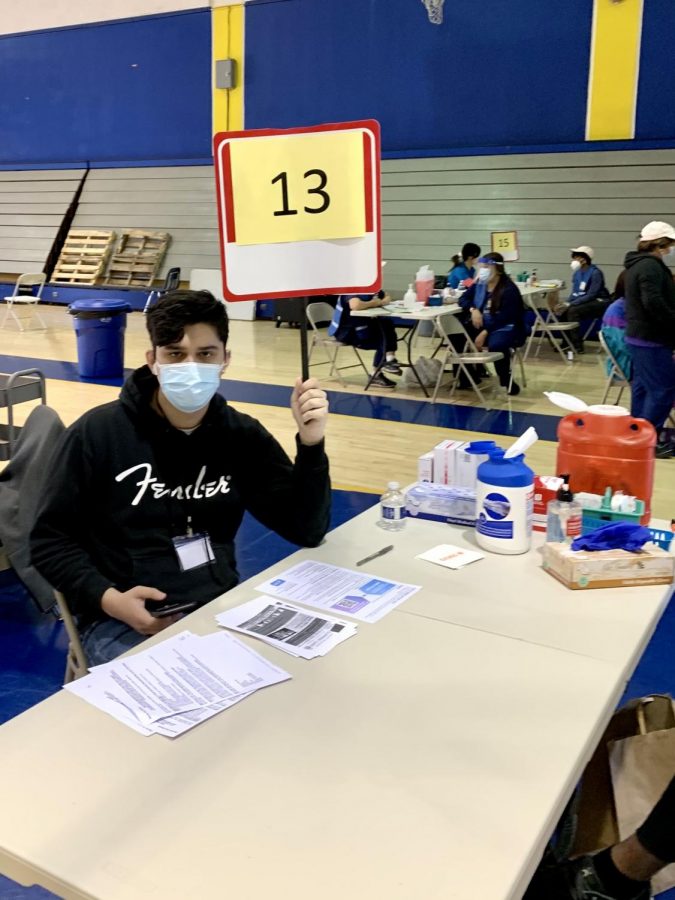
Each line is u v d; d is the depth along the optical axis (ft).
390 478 17.53
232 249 6.08
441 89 38.75
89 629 7.04
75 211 48.98
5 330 38.40
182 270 45.55
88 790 3.90
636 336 18.56
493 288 24.91
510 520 6.75
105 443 6.81
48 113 49.65
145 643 5.35
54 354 32.30
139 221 46.85
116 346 28.19
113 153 48.26
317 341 27.71
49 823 3.68
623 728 5.69
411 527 7.59
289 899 3.24
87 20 46.98
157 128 46.50
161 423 6.84
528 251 37.04
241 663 5.06
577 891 4.62
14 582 12.96
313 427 6.89
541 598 5.98
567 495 6.85
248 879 3.34
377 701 4.64
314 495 7.00
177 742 4.28
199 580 6.97
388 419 22.61
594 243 35.78
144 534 6.89
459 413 23.30
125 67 46.57
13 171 51.01
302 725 4.41
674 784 4.46
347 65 40.68
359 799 3.82
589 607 5.83
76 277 47.65
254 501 7.45
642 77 34.53
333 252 6.18
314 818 3.70
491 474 6.77
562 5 35.55
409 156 39.45
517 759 4.11
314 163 6.04
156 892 3.28
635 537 6.35
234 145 5.97
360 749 4.20
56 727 4.41
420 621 5.62
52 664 10.43
